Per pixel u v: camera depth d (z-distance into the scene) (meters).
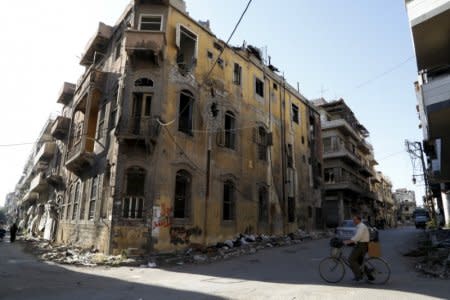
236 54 21.44
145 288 7.52
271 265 11.50
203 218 16.38
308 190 27.41
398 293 6.37
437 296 6.02
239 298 6.32
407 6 12.66
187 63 18.27
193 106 17.34
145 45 15.40
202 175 16.89
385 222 61.53
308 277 8.90
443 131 13.34
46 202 30.05
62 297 6.51
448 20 11.66
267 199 21.59
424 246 14.64
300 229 24.94
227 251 15.23
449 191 27.53
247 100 21.55
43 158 31.75
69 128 24.14
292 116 27.19
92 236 15.50
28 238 27.19
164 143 15.22
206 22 20.20
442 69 13.80
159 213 14.26
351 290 6.82
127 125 14.92
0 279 8.45
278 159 23.77
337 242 8.26
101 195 15.49
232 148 19.73
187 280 8.69
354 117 46.50
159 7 16.89
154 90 15.56
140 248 13.58
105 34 19.94
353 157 40.94
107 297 6.52
